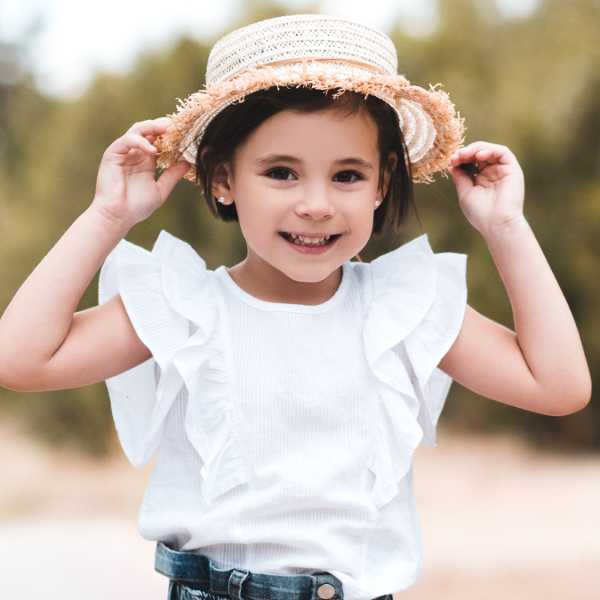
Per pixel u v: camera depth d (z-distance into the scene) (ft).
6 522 20.30
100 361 4.46
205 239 27.63
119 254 4.66
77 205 29.32
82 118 29.14
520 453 28.99
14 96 48.55
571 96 28.07
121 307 4.59
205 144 4.79
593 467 26.73
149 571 12.50
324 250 4.51
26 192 32.45
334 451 4.57
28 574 11.99
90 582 11.66
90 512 21.76
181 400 4.66
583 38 29.86
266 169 4.44
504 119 29.17
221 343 4.63
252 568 4.46
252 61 4.59
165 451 4.70
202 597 4.50
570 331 4.71
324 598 4.39
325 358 4.68
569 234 28.40
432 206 29.73
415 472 26.40
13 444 29.48
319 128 4.31
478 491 23.75
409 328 4.74
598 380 28.78
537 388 4.70
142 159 4.70
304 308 4.77
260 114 4.36
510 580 14.57
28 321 4.28
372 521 4.57
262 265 4.84
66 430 28.86
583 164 28.50
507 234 4.84
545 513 20.70
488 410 30.91
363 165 4.50
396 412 4.65
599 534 18.02
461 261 5.00
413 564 4.73
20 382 4.29
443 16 32.89
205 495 4.41
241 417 4.53
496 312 28.91
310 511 4.50
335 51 4.52
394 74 4.97
